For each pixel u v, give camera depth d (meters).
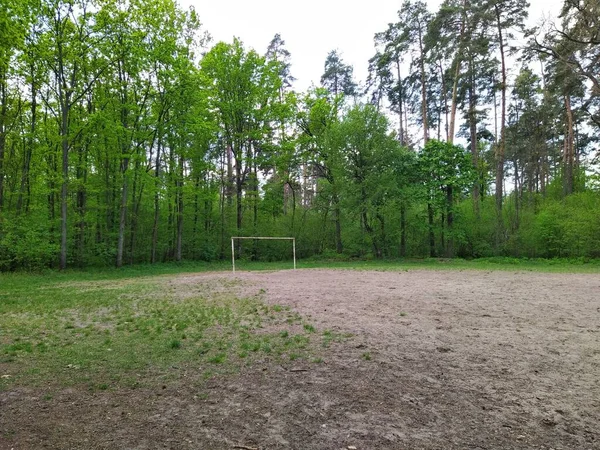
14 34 12.36
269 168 30.22
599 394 3.75
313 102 27.20
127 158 19.75
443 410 3.43
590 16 19.81
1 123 17.97
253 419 3.30
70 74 18.70
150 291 11.51
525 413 3.36
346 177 24.64
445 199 24.27
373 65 32.59
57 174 17.70
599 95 23.91
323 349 5.28
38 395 3.83
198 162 23.61
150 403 3.63
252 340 5.76
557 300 9.26
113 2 17.62
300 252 28.12
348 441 2.92
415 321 6.97
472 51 23.48
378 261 24.33
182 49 21.06
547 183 34.25
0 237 16.86
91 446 2.86
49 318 7.61
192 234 25.77
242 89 25.22
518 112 36.47
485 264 21.45
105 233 20.97
